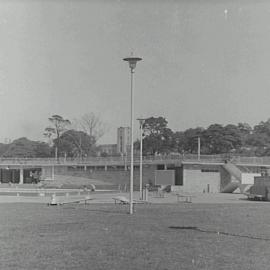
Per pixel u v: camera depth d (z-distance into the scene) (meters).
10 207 35.47
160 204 41.22
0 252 14.29
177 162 90.19
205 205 40.38
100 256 13.59
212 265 12.46
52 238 17.39
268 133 147.00
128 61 29.39
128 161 103.12
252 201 51.19
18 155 144.88
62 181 111.88
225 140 131.00
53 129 146.25
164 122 140.12
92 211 31.33
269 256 13.91
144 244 15.89
